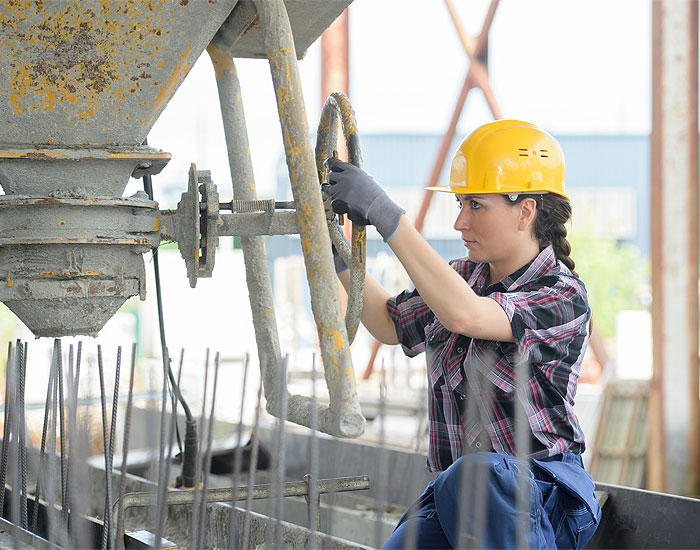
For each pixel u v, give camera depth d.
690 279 6.61
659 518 2.61
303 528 2.44
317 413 2.09
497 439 2.25
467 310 2.13
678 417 6.54
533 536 2.00
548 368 2.25
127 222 2.20
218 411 5.60
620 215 19.72
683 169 6.62
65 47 2.13
